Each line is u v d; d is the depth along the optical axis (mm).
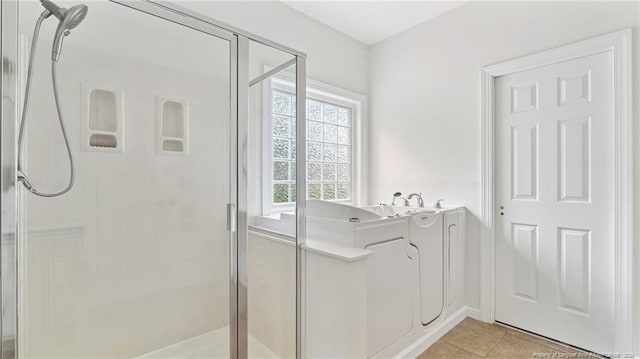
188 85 1589
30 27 1203
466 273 2371
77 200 1383
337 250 1523
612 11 1741
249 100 1636
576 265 1888
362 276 1440
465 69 2402
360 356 1429
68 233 1361
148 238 1573
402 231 1804
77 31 1347
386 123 2984
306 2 2393
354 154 3105
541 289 2035
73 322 1382
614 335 1729
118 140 1487
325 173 2871
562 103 1944
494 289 2252
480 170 2299
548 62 1974
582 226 1864
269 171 1676
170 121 1601
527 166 2102
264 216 1654
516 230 2154
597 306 1805
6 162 923
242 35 1614
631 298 1661
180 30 1532
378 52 3055
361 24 2721
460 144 2428
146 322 1562
